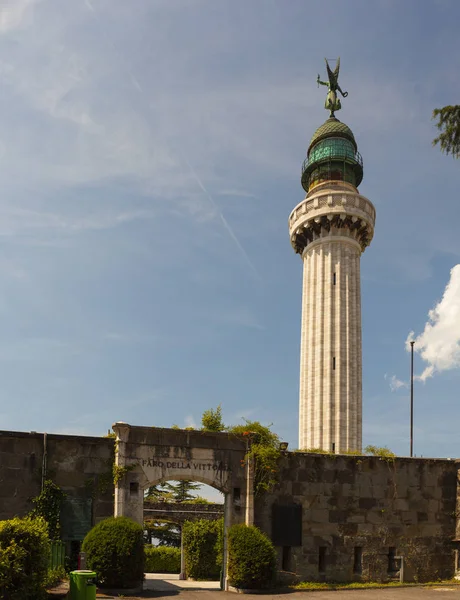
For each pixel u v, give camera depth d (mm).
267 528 24828
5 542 15680
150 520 42531
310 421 46406
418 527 27219
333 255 49750
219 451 24688
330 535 25688
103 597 19484
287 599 20812
